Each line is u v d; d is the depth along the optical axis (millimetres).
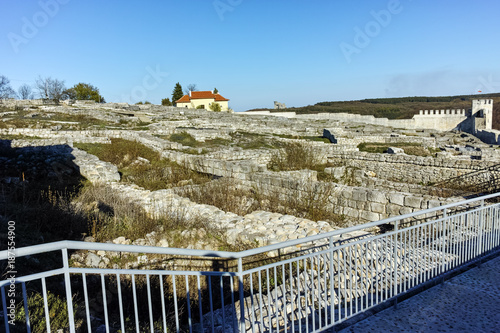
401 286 4625
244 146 25734
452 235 5852
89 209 9477
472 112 52125
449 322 4086
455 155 22844
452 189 15805
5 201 9289
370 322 4180
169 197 11539
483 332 3855
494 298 4629
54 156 16609
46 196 10883
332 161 23984
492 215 6172
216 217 9664
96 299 5688
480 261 5773
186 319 5656
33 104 46344
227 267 7477
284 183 12695
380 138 31547
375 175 21312
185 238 8234
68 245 2609
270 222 9227
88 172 14648
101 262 6887
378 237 4449
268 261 7340
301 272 6516
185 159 18219
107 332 2996
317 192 11625
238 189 14008
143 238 8172
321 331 3871
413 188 15359
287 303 5113
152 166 18047
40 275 2648
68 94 69188
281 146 26359
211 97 84312
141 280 6531
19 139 21547
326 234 3848
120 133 26547
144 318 5465
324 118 58781
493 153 21812
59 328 4156
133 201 10836
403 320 4184
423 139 30047
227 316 5016
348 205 11109
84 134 25219
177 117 43625
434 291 4906
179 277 6934
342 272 6105
